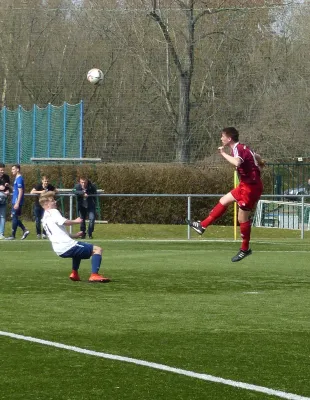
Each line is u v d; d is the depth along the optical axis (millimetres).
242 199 18375
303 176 44531
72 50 47625
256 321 12469
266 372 9055
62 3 50281
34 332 11438
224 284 17375
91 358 9742
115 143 45000
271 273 19656
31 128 44062
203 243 31094
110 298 15062
